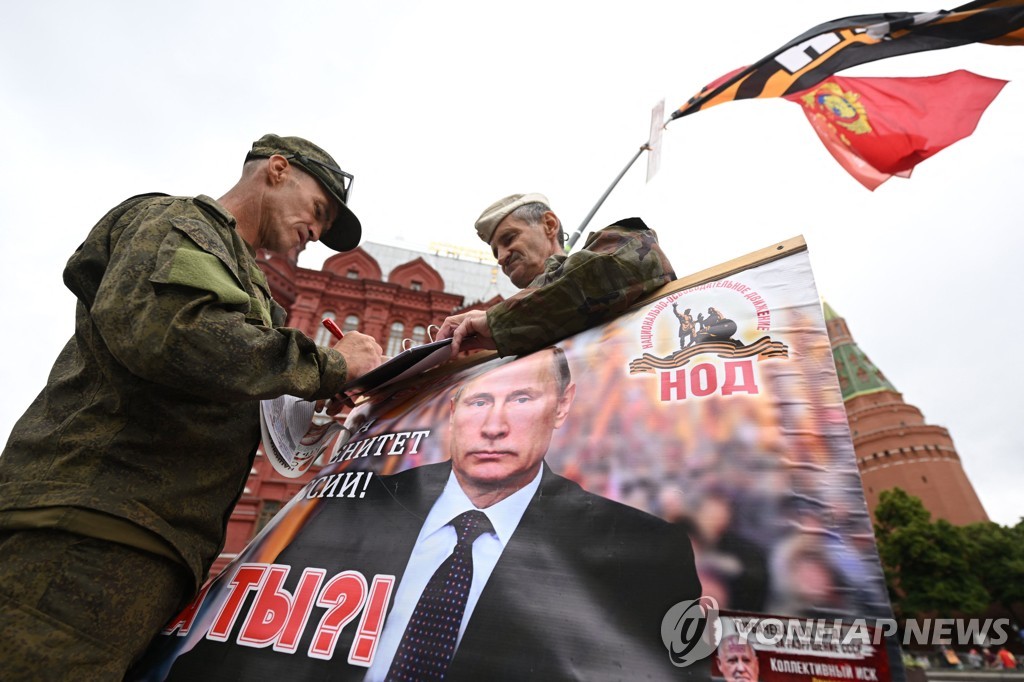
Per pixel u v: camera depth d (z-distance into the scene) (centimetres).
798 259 106
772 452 80
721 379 93
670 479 84
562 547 83
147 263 92
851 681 60
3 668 76
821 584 66
